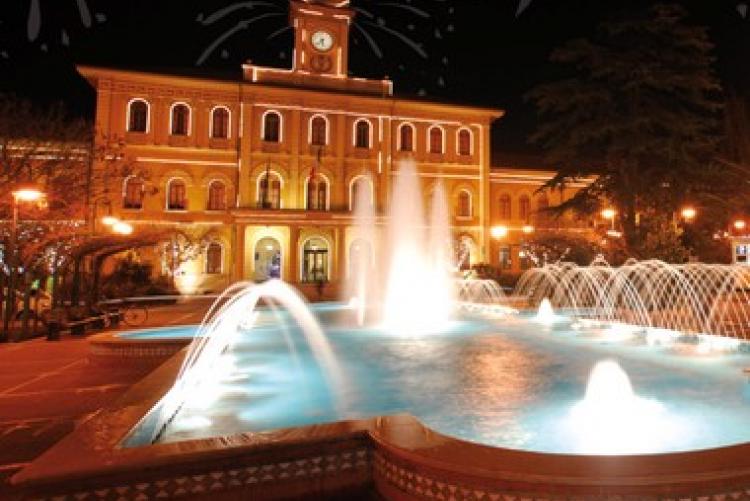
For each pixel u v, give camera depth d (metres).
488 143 42.94
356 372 8.02
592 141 27.34
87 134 26.86
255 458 3.88
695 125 25.95
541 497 3.22
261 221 36.00
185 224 35.72
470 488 3.38
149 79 35.28
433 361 8.91
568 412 5.79
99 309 17.19
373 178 39.81
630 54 25.98
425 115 41.53
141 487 3.59
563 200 45.19
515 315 16.86
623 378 7.15
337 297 31.14
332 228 38.41
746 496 3.24
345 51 40.19
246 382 7.35
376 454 4.14
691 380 7.34
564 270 25.86
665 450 4.59
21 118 24.91
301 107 38.34
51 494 3.41
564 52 26.75
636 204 26.95
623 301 20.06
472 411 5.86
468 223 42.16
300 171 38.12
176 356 8.28
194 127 36.31
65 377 8.90
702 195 27.75
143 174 32.97
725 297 22.73
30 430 6.13
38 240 20.72
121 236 21.30
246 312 16.72
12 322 15.63
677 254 23.09
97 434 4.21
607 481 3.16
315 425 4.32
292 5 38.78
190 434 5.10
